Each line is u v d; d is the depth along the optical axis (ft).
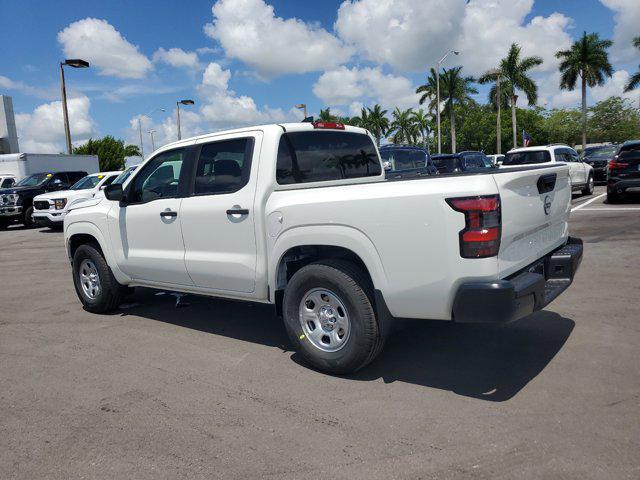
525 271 12.50
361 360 12.84
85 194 54.65
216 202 15.23
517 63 161.48
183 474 9.37
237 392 12.68
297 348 13.88
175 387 13.12
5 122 135.44
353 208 12.37
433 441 10.05
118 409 12.00
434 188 11.32
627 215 39.14
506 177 11.43
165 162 17.16
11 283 27.55
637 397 11.31
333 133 16.58
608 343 14.43
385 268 12.06
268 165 14.35
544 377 12.56
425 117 214.07
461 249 11.02
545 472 8.87
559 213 14.30
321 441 10.26
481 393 11.97
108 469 9.62
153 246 17.43
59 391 13.14
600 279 21.33
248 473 9.32
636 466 8.93
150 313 20.13
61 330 18.37
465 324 16.72
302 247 13.88
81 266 20.53
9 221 65.31
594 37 161.38
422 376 13.10
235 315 19.34
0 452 10.34
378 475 9.06
